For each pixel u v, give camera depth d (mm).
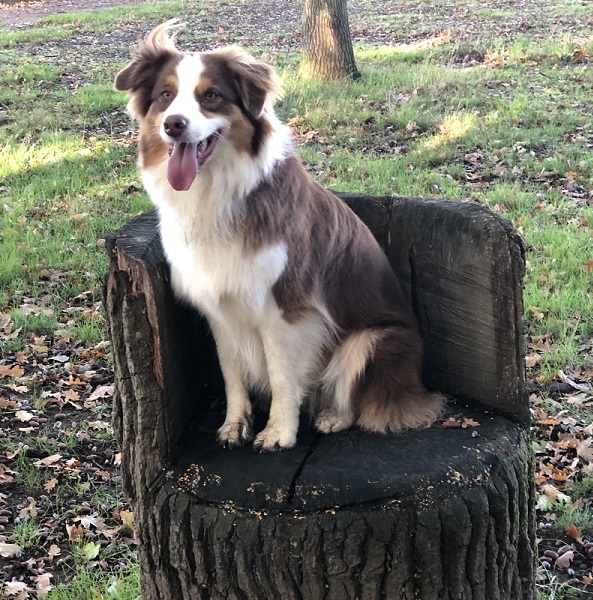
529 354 2301
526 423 1375
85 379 2324
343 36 5230
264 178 1340
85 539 1761
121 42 7508
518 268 1312
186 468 1248
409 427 1345
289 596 1166
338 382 1416
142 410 1224
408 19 8062
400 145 4062
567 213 3164
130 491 1311
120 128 4570
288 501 1163
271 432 1323
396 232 1499
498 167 3646
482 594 1219
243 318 1374
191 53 1459
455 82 5043
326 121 4379
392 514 1140
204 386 1532
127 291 1224
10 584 1630
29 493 1906
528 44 6195
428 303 1476
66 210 3402
